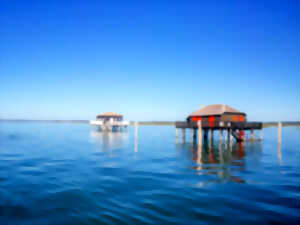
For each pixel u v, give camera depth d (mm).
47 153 25234
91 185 13062
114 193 11695
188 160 21281
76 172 16234
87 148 30062
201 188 12492
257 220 8578
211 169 17344
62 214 9234
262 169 17422
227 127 34156
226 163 19812
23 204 10242
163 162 20234
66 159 21500
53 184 13234
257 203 10258
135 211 9477
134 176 15117
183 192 11805
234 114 39031
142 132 75250
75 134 59719
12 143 35344
